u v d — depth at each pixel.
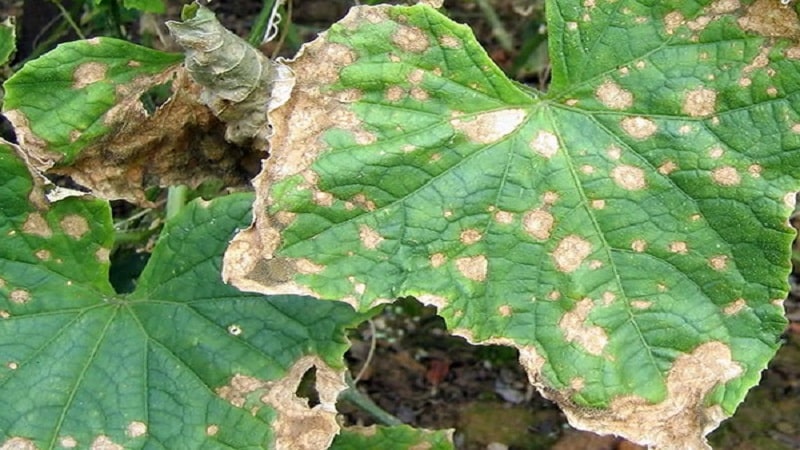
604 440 0.71
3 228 0.44
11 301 0.44
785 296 0.40
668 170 0.41
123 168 0.45
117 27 0.63
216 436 0.43
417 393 0.76
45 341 0.44
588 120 0.41
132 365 0.44
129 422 0.44
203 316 0.44
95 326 0.44
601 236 0.41
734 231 0.40
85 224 0.44
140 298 0.45
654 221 0.41
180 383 0.44
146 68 0.43
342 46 0.40
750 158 0.40
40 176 0.43
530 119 0.41
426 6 0.40
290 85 0.39
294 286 0.39
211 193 0.51
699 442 0.40
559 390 0.41
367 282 0.39
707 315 0.40
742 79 0.40
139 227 0.64
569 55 0.41
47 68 0.42
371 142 0.40
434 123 0.40
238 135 0.44
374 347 0.71
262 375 0.44
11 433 0.43
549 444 0.72
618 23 0.41
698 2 0.40
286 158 0.39
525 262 0.41
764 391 0.74
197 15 0.42
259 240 0.39
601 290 0.41
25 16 0.75
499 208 0.41
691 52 0.40
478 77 0.40
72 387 0.44
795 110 0.40
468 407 0.75
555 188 0.41
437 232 0.40
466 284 0.40
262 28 0.56
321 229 0.39
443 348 0.79
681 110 0.40
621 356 0.41
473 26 0.93
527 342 0.41
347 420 0.73
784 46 0.40
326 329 0.44
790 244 0.40
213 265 0.44
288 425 0.43
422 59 0.40
